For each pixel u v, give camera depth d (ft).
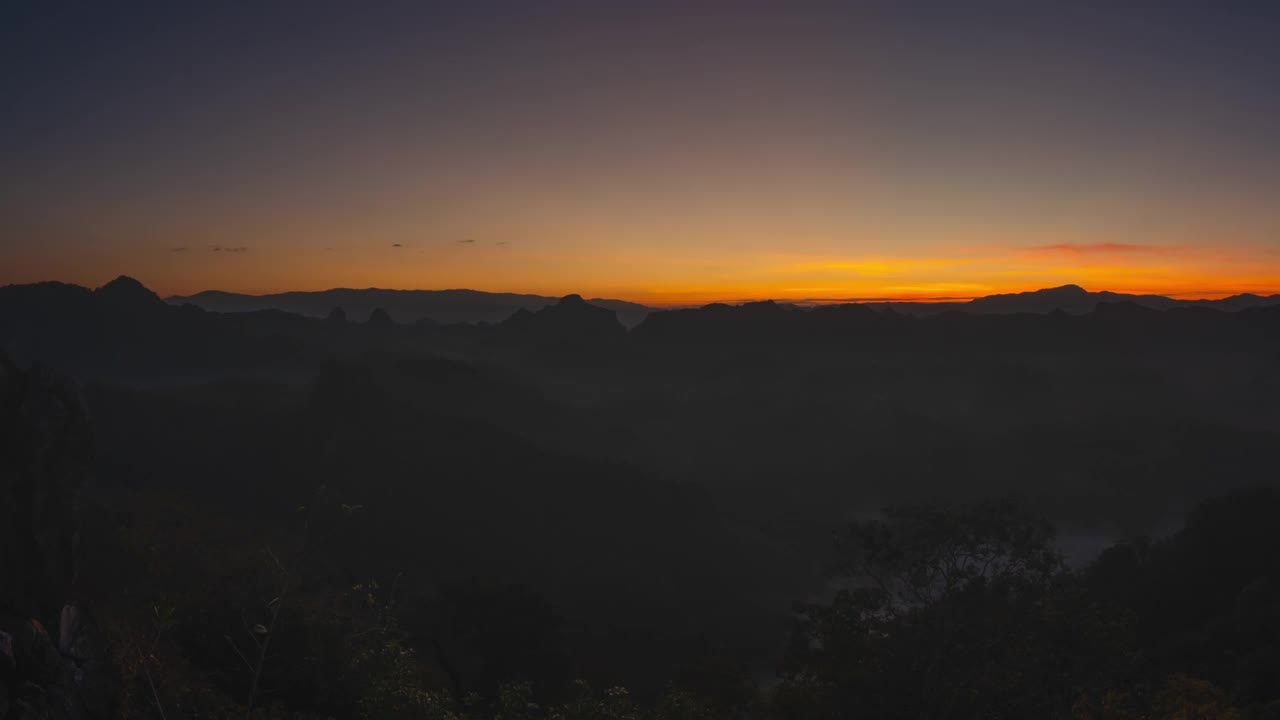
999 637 67.92
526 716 58.85
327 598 97.76
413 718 54.90
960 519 73.61
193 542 129.08
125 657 50.42
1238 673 101.76
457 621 138.62
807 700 72.54
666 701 66.69
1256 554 181.78
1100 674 63.93
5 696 41.01
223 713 54.39
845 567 79.10
